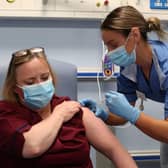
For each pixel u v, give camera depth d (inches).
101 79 104.3
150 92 76.6
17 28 102.0
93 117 66.9
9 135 56.5
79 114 63.9
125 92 81.4
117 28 66.3
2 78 70.5
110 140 65.8
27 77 59.9
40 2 97.2
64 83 74.4
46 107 63.3
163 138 64.8
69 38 104.4
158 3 101.5
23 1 96.7
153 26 71.3
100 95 104.7
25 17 98.4
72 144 59.7
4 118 58.7
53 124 58.6
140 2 101.1
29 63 60.1
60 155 58.3
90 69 104.0
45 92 60.5
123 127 107.6
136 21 67.6
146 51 70.4
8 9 96.5
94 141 65.5
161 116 110.0
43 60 61.7
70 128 61.2
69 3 98.4
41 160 57.6
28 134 56.7
